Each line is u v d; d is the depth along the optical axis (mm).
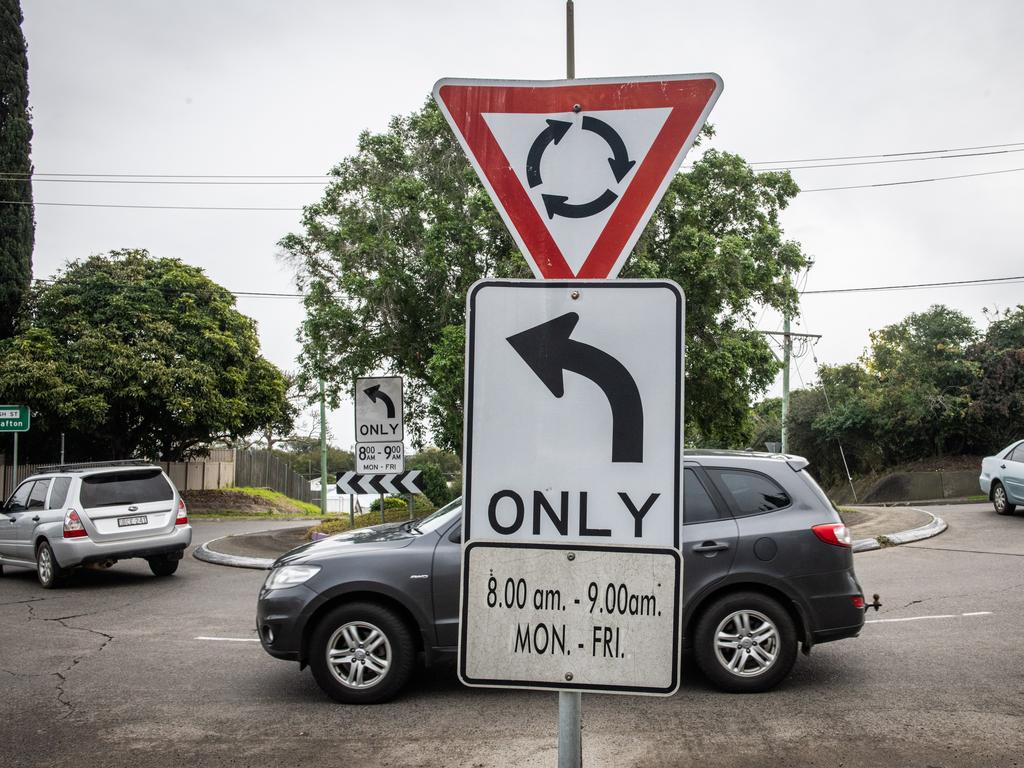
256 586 12680
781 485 6871
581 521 2422
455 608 6598
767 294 18625
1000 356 36031
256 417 33594
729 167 18266
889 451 40125
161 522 13609
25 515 13742
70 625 9930
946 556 13180
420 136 19391
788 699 6363
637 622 2395
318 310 19312
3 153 32156
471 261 18328
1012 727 5660
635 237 2637
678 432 2416
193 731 5934
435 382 16953
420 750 5457
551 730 5816
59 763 5328
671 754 5254
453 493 20922
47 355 29016
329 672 6586
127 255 33188
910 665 7219
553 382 2455
